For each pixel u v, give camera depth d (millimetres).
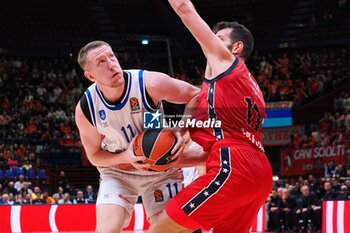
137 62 25734
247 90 3598
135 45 27453
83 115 3961
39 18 26953
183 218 3553
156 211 4223
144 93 3857
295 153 18109
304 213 13055
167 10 27125
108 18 28000
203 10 28516
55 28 26875
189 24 3533
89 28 27406
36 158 19750
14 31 26250
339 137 17297
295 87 23250
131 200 4168
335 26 25531
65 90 24328
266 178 3609
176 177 4262
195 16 3531
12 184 15984
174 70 26109
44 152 19969
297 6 27312
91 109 3928
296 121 21828
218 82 3574
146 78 3867
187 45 27062
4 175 17562
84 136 4070
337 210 11164
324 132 18797
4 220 13008
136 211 13219
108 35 27453
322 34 25422
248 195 3535
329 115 20156
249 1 28031
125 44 27328
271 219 13930
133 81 3857
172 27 27422
